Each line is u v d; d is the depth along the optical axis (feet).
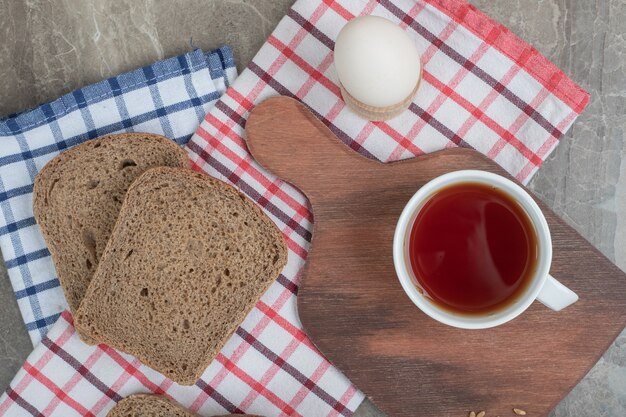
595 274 2.29
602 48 2.39
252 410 2.40
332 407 2.39
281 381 2.39
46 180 2.35
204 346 2.35
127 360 2.41
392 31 2.11
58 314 2.43
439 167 2.31
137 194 2.30
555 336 2.30
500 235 2.16
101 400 2.41
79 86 2.46
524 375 2.32
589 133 2.40
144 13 2.44
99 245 2.37
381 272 2.33
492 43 2.32
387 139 2.36
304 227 2.37
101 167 2.35
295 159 2.32
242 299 2.34
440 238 2.18
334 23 2.35
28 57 2.46
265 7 2.43
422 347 2.33
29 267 2.43
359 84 2.12
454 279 2.17
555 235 2.30
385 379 2.35
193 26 2.44
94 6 2.45
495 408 2.34
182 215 2.33
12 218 2.42
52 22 2.45
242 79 2.36
